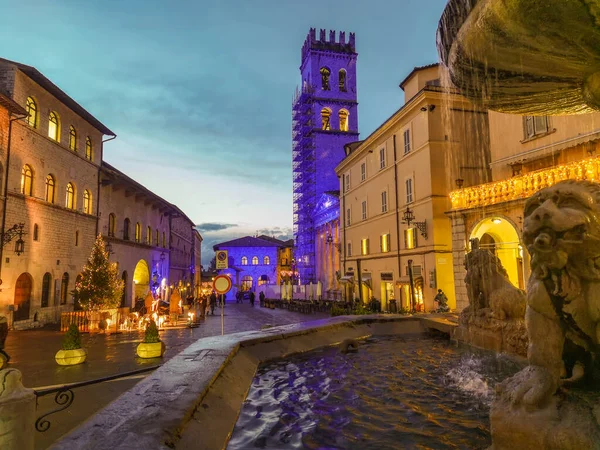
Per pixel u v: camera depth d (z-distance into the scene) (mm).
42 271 25266
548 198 3086
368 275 36406
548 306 3088
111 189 35906
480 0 3521
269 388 6078
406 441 4000
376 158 35156
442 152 26656
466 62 4195
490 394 5477
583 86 4285
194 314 25094
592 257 2889
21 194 23219
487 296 8594
